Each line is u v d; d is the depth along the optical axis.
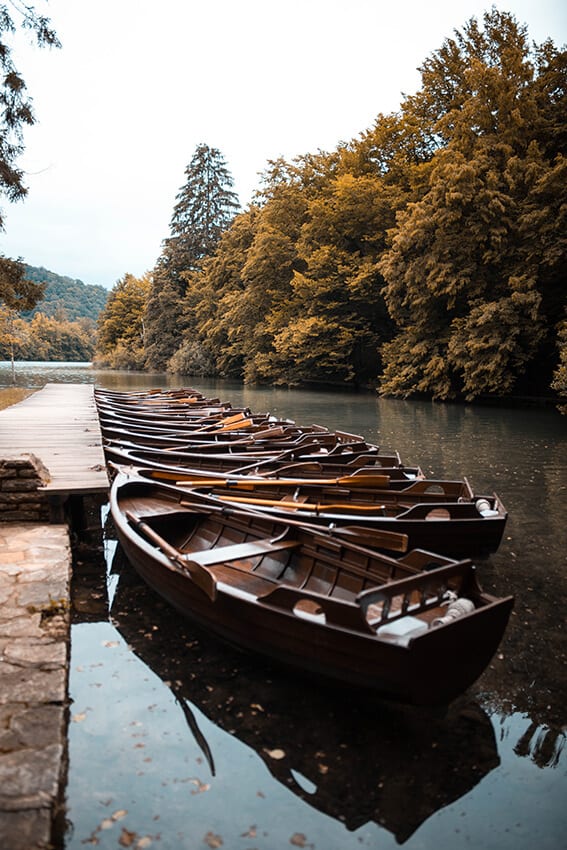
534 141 23.33
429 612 3.98
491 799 3.13
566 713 3.88
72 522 7.23
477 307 24.20
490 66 28.08
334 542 4.79
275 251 37.91
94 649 4.48
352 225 32.56
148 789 3.06
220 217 63.62
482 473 11.29
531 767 3.38
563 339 22.03
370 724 3.69
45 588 4.68
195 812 2.93
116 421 13.05
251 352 41.66
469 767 3.36
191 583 4.29
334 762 3.35
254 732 3.57
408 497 6.80
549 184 22.02
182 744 3.42
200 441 10.82
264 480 7.40
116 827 2.79
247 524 5.66
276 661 4.00
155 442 10.97
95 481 6.76
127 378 46.50
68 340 106.31
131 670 4.20
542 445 14.55
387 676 3.39
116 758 3.28
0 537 5.94
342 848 2.77
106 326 77.00
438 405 25.62
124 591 5.61
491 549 6.11
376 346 34.62
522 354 23.62
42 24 15.14
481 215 23.19
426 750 3.48
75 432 10.73
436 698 3.49
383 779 3.24
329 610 3.54
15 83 16.41
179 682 4.06
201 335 52.91
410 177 30.33
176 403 19.02
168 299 59.16
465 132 24.81
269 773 3.23
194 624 4.91
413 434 16.55
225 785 3.12
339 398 29.48
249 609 3.90
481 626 3.41
